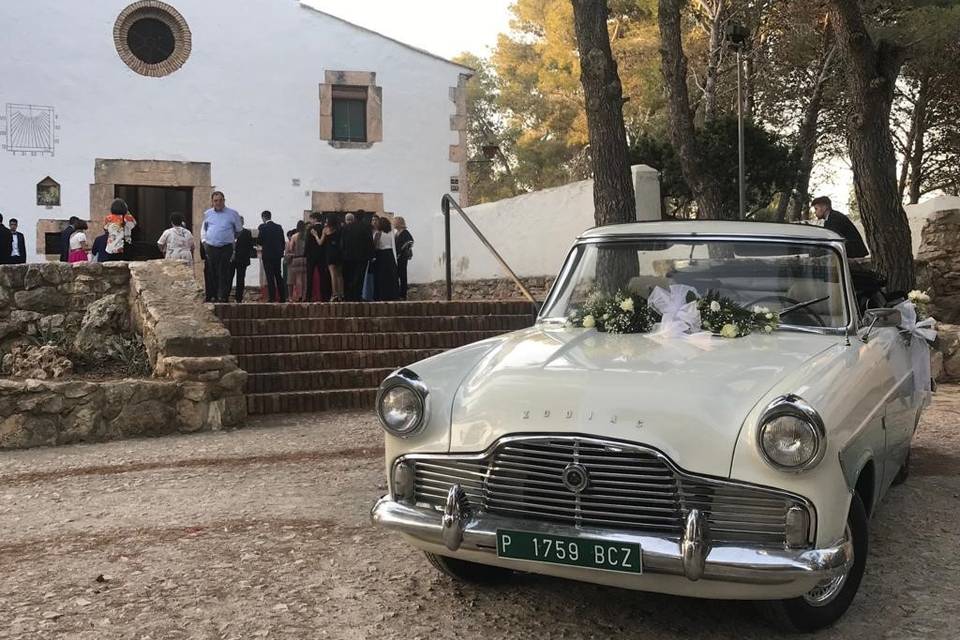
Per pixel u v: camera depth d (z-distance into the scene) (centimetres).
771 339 386
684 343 380
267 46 1827
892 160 922
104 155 1727
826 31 1833
